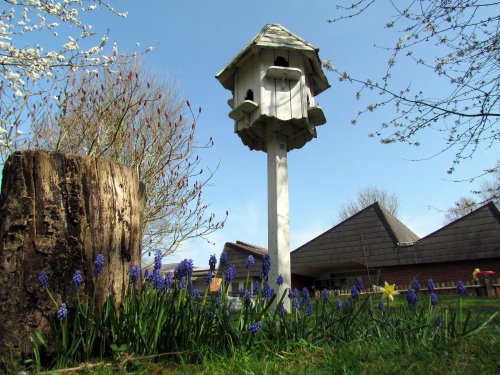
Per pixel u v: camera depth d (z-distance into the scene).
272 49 5.12
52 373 2.43
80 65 6.66
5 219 2.89
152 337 2.81
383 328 3.25
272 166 5.02
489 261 15.61
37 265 2.84
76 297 2.87
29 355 2.68
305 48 5.18
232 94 6.00
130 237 3.29
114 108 6.69
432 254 16.41
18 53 6.06
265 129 5.14
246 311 3.14
